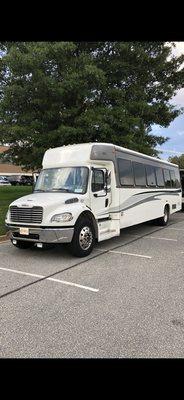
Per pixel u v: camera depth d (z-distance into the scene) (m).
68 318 4.60
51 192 8.61
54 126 15.05
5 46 15.96
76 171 8.70
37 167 16.73
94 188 8.66
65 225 7.55
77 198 8.08
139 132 16.77
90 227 8.34
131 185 10.71
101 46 15.75
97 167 8.89
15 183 49.62
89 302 5.18
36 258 8.01
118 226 9.58
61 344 3.89
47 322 4.47
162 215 13.96
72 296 5.44
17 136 14.55
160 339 4.00
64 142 14.42
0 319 4.57
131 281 6.26
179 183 17.03
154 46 16.81
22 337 4.07
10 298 5.34
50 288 5.82
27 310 4.87
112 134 14.59
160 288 5.87
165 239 10.84
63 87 13.88
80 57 14.46
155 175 13.31
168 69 18.70
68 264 7.47
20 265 7.36
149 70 17.73
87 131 13.95
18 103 14.99
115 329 4.27
